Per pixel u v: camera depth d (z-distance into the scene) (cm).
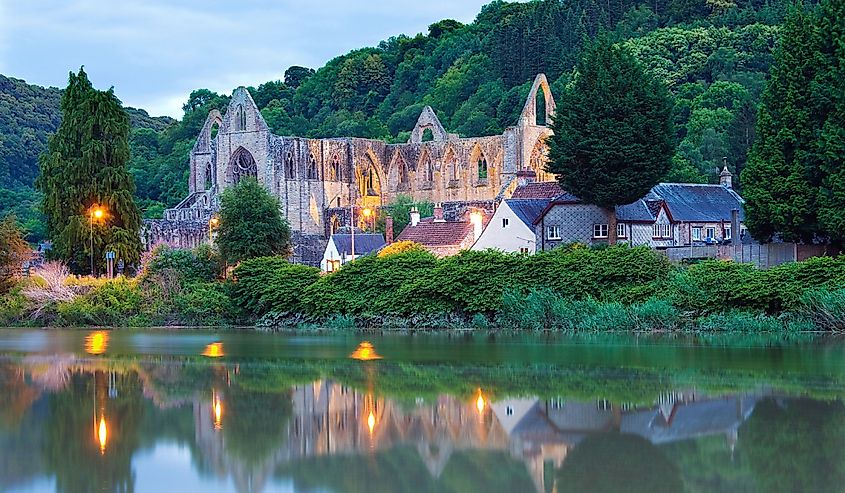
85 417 4797
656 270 9431
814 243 10019
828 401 5038
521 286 9656
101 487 3669
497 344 7912
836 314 8481
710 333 8562
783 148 9888
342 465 3925
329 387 5644
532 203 12031
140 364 6775
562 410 4881
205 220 17325
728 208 13200
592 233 11519
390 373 6216
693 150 19625
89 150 12162
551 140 11294
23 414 4875
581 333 8781
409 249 11369
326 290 10394
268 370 6406
